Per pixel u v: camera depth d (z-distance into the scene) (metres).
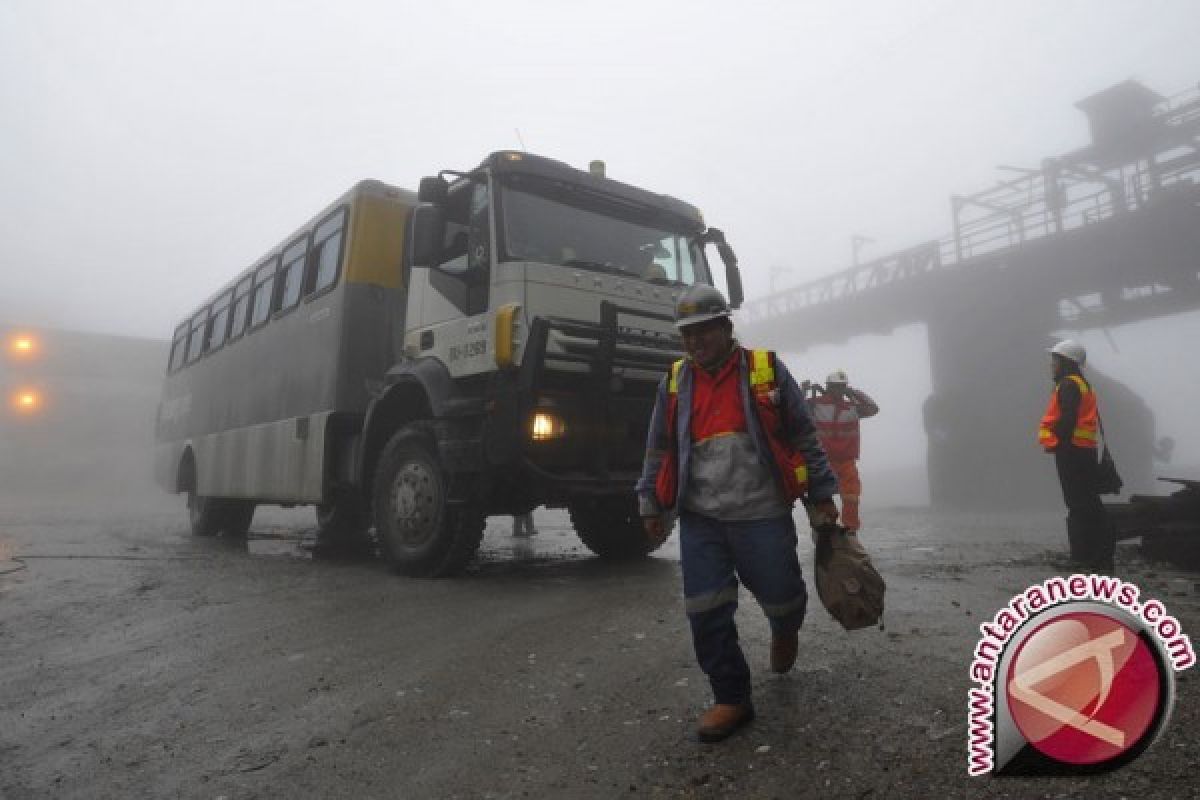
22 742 2.96
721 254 7.29
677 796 2.24
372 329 7.71
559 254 6.11
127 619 5.02
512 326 5.55
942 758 2.30
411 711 3.08
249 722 3.06
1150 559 6.32
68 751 2.85
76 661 4.06
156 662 3.98
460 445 5.82
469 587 5.71
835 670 3.22
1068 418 6.05
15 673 3.87
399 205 8.06
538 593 5.36
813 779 2.26
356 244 7.72
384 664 3.75
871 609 2.68
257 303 10.05
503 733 2.80
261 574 6.77
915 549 7.65
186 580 6.50
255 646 4.21
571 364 5.76
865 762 2.33
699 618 2.68
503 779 2.44
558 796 2.30
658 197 6.98
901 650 3.46
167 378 14.26
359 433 7.66
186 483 11.92
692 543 2.76
